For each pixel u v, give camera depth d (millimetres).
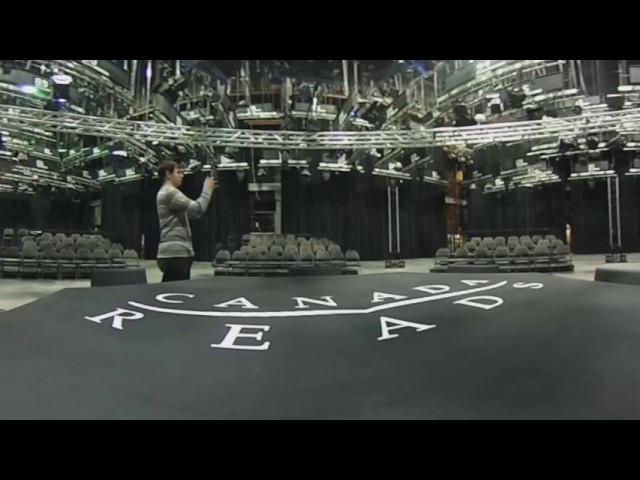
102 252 13906
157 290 3346
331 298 3096
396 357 1906
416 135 16641
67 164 21719
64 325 2352
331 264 13781
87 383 1650
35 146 19984
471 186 27031
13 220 22562
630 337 2084
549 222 25219
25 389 1591
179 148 18156
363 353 1957
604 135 18297
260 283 3748
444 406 1465
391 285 3639
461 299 3016
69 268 13109
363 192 23375
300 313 2666
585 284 3545
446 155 24641
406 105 15273
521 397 1518
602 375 1670
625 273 4348
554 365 1776
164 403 1498
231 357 1919
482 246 15492
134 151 19344
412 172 23641
